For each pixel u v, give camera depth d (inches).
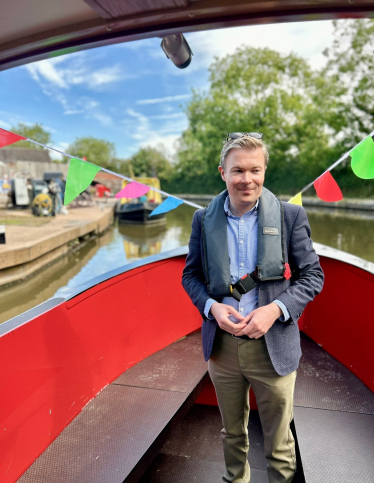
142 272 79.6
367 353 69.9
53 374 56.8
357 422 60.2
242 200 43.4
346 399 66.2
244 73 1758.1
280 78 1715.1
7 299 371.2
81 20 62.5
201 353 82.8
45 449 54.7
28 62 73.6
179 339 90.4
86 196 1071.6
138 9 56.7
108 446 54.9
